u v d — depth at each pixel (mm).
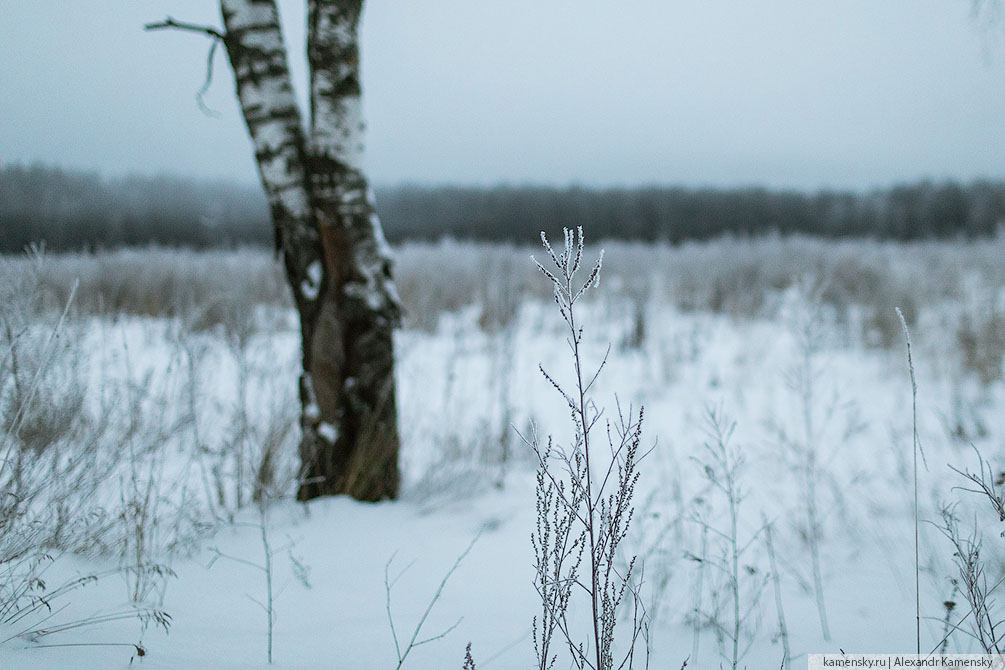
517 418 5613
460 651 2375
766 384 6863
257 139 3830
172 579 2799
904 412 5879
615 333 9461
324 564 3100
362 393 3891
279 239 3939
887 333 8094
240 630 2434
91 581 2639
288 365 4863
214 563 3031
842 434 5359
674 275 12906
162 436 3398
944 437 5207
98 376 4543
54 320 3646
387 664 2258
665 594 2910
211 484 3986
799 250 14523
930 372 6953
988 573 2945
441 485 4238
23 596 2336
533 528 3549
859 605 2861
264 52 3771
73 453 3125
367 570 3057
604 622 1898
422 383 6461
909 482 4262
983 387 6203
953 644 2508
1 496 2557
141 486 3588
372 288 3869
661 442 5180
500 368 6914
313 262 3891
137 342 6102
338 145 3729
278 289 7445
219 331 4875
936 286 9305
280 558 3139
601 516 1893
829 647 2523
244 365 4074
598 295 11461
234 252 13312
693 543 3418
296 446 4227
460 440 4926
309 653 2293
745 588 3039
